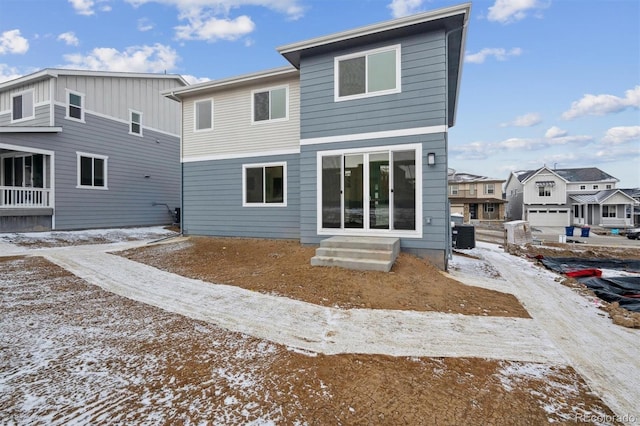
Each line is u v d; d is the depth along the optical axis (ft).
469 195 137.18
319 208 28.35
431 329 13.51
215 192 38.65
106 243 38.22
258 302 16.62
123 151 52.34
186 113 40.22
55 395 8.56
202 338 12.30
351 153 27.17
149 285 19.88
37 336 12.27
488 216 131.44
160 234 47.52
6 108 46.80
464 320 14.65
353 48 27.12
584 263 31.91
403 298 17.15
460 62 29.73
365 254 21.91
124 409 8.02
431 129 24.71
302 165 28.99
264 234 36.14
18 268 23.54
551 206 116.16
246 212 37.01
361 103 26.84
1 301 16.44
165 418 7.68
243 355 10.96
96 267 24.50
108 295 17.75
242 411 7.99
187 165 40.16
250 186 36.96
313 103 28.55
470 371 10.16
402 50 25.55
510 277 24.26
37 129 40.47
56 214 43.06
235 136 37.45
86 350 11.17
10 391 8.69
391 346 11.84
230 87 37.32
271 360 10.64
